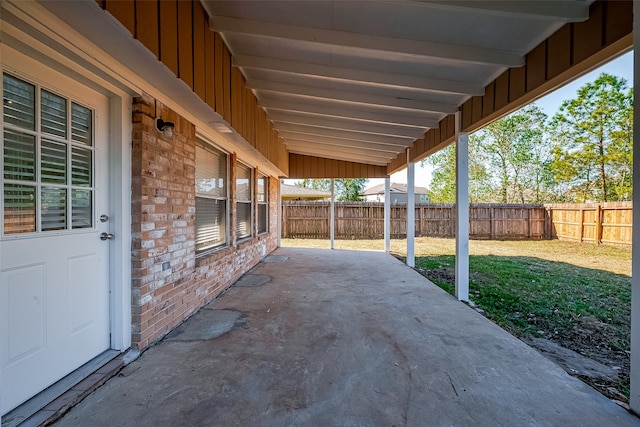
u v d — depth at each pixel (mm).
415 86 3660
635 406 1869
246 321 3387
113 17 1603
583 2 2285
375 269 6473
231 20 2848
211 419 1785
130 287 2590
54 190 2035
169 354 2584
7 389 1718
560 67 2604
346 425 1752
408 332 3139
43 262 1935
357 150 8008
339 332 3109
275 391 2072
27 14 1512
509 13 2297
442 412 1872
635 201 1939
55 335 2020
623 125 13586
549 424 1775
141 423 1739
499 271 6453
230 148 4863
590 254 8852
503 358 2600
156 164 2812
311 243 11836
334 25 2795
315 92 4258
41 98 1927
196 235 4102
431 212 13531
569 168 15156
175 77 2309
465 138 4426
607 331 3387
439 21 2633
